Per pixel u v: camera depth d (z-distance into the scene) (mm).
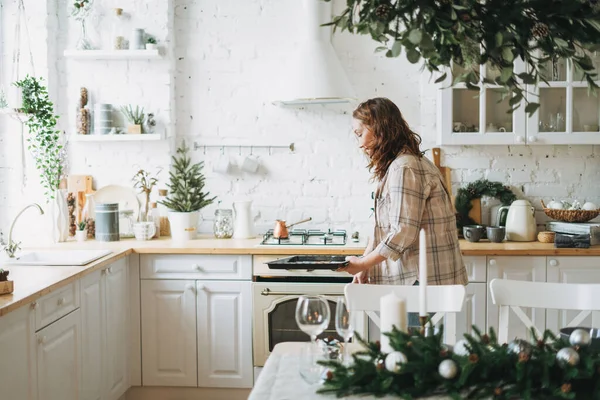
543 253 3516
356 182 4262
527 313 3531
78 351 2945
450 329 2223
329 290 3518
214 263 3648
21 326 2379
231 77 4266
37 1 4055
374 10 1454
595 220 4125
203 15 4250
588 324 3502
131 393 3805
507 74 1418
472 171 4207
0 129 4102
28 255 3461
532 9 1471
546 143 3850
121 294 3559
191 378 3703
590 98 3838
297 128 4262
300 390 1617
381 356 1573
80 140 4102
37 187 4102
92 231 4133
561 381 1468
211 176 4309
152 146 4227
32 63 4078
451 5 1364
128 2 4141
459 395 1441
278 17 4230
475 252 3521
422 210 2545
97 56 4055
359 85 4211
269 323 3578
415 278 2570
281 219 4297
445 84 3840
